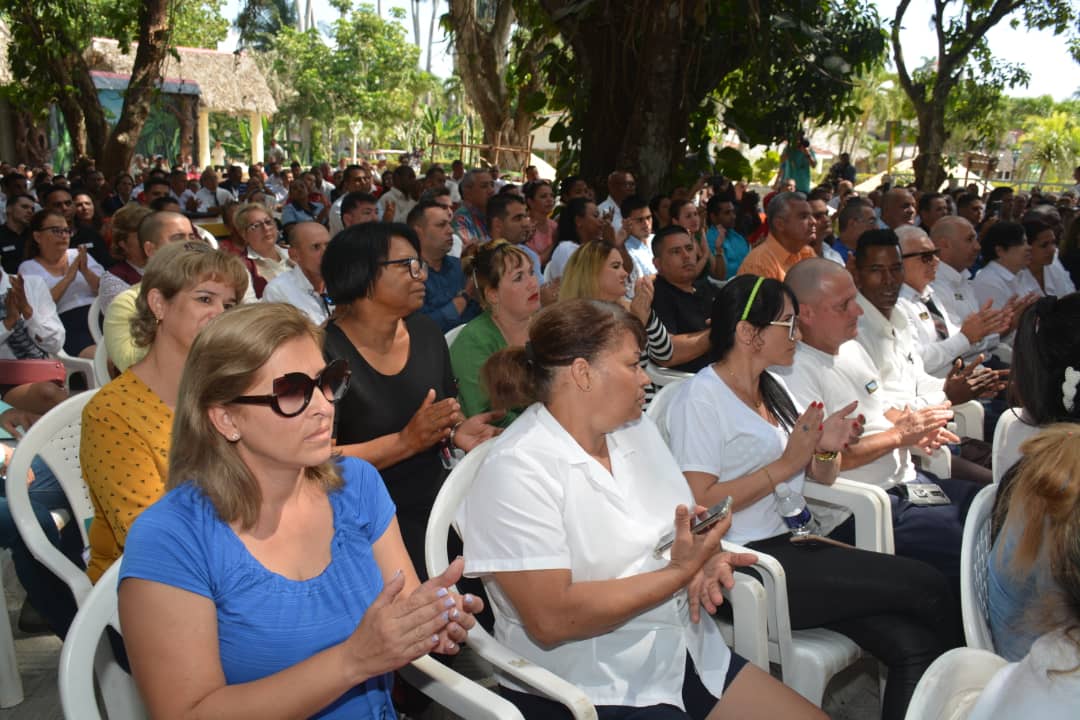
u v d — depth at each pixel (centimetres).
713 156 1198
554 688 197
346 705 186
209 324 164
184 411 164
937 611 270
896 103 4731
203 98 3731
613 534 220
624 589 204
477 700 191
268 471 170
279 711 153
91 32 1953
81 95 1872
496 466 216
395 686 276
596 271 434
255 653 164
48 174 1675
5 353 495
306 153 5575
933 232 577
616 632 220
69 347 588
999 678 159
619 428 240
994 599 194
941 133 1961
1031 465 167
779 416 308
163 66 1847
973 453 426
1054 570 157
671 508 238
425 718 289
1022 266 618
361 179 1268
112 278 520
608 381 218
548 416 223
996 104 2189
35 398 443
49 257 595
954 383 423
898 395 414
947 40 1906
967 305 576
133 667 158
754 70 1084
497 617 233
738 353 292
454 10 1399
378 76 5522
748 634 264
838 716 317
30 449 269
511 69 1483
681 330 519
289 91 5369
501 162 2434
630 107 1053
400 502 311
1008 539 186
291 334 164
